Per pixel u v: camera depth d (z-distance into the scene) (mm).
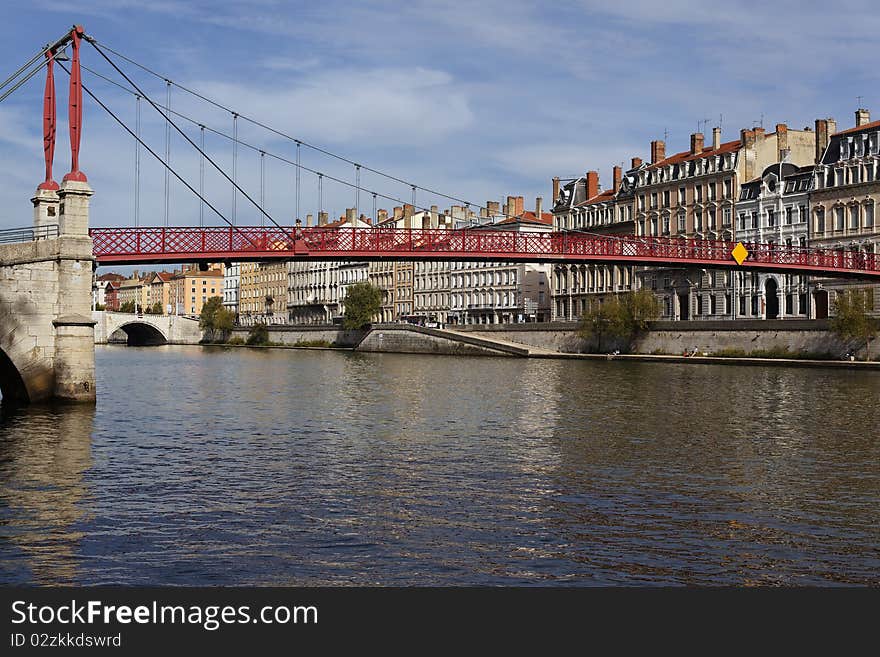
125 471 24484
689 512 19812
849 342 73812
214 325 174500
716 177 100625
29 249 36844
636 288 109938
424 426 34500
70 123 37875
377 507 20219
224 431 32938
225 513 19641
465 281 141000
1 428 32312
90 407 38156
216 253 51281
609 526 18594
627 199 114500
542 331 105062
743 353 82312
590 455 27219
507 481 23172
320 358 103125
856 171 86250
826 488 22297
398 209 157375
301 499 21062
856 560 16500
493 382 58375
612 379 59906
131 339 190125
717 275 99188
